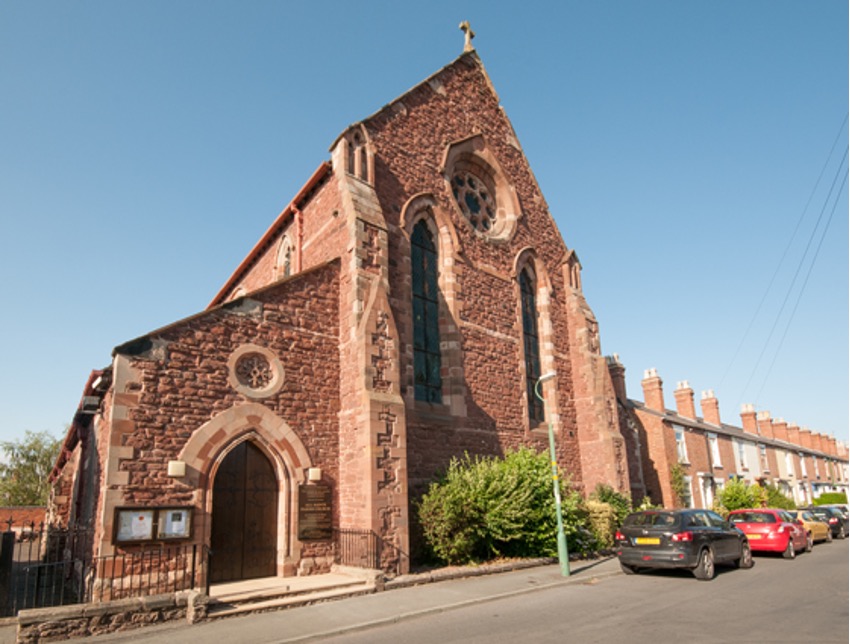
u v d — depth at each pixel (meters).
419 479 15.82
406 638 8.52
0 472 46.19
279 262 20.92
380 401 14.19
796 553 19.59
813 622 8.70
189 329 12.73
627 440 25.89
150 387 11.84
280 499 13.44
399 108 18.88
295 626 9.30
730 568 15.53
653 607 10.24
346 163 16.59
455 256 19.00
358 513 13.69
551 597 11.59
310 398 14.48
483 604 11.06
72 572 14.41
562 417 21.72
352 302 15.14
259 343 13.84
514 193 22.59
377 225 16.12
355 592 11.66
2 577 10.33
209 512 12.07
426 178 19.02
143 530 11.11
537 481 16.28
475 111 22.00
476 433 17.94
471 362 18.58
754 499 31.72
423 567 14.45
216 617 9.86
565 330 23.36
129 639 8.69
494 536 14.97
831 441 63.03
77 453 18.88
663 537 13.62
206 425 12.45
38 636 8.66
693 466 31.70
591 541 17.67
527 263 22.62
